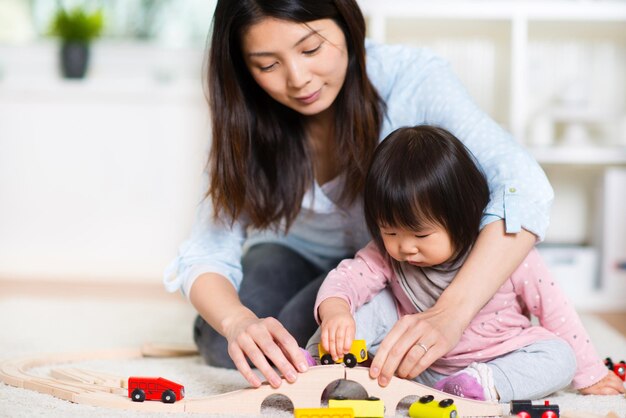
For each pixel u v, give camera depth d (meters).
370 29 2.37
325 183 1.35
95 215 2.86
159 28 3.02
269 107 1.28
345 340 1.03
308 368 1.03
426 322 1.03
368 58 1.36
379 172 1.11
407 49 1.36
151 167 2.85
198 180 2.84
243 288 1.47
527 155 1.17
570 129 2.47
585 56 2.64
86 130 2.84
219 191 1.28
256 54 1.16
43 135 2.84
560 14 2.37
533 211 1.10
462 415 1.03
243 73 1.25
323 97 1.19
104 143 2.84
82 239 2.87
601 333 1.82
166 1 3.02
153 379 1.09
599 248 2.45
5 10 2.99
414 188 1.08
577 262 2.43
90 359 1.51
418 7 2.36
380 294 1.22
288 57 1.14
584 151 2.37
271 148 1.30
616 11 2.37
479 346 1.16
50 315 2.03
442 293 1.08
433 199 1.07
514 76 2.38
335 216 1.38
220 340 1.41
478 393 1.07
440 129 1.15
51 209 2.86
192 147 2.84
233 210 1.29
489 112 2.59
